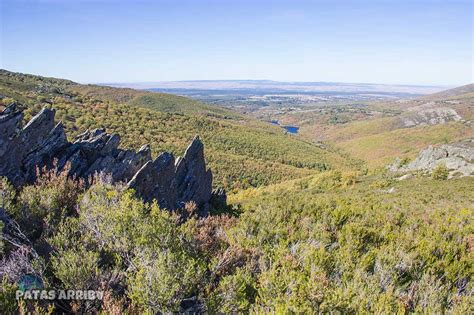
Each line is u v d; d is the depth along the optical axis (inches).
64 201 374.6
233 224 455.2
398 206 1096.8
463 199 1341.0
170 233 290.4
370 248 393.7
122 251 267.9
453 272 333.1
